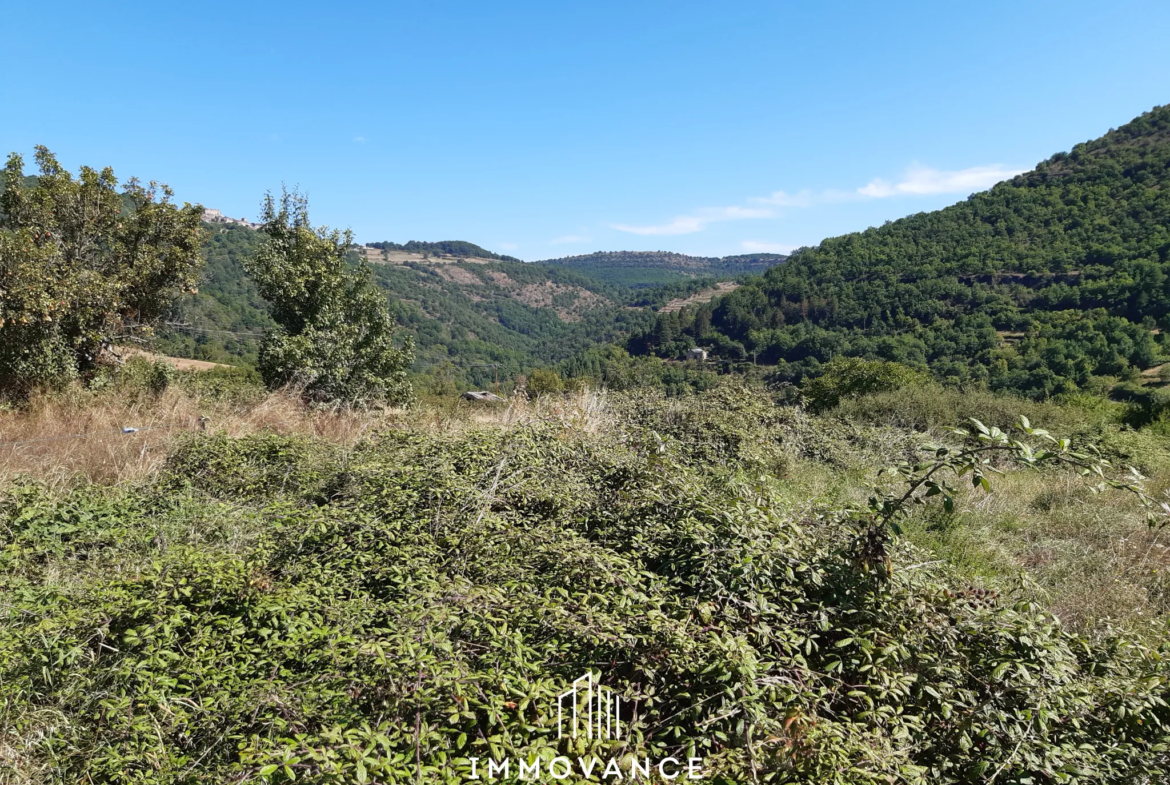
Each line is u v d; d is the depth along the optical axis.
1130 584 4.53
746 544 3.25
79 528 4.84
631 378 12.23
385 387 13.91
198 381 12.24
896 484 6.93
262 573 3.47
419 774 1.90
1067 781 2.26
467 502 4.24
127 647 2.97
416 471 4.80
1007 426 11.76
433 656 2.40
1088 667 2.99
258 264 13.68
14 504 5.00
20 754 2.47
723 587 3.01
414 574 3.39
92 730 2.62
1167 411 13.23
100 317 11.48
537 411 8.99
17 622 3.32
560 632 2.74
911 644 2.78
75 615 3.00
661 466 4.65
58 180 11.52
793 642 2.69
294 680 2.68
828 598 3.07
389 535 3.79
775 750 2.25
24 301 9.57
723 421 8.05
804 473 7.78
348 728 2.34
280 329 13.71
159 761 2.37
